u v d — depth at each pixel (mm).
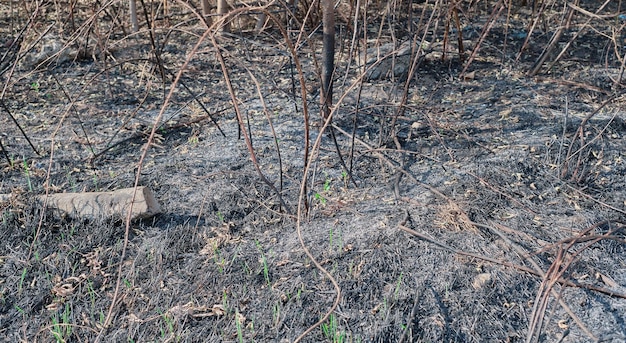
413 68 3348
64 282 2617
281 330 2355
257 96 4145
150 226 2928
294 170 3326
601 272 2564
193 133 3727
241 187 3184
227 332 2350
